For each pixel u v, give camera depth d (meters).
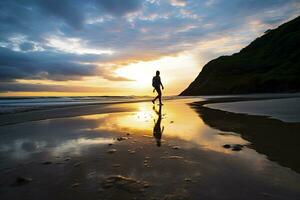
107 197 2.30
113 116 9.12
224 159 3.37
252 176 2.69
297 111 8.04
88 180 2.74
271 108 9.44
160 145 4.34
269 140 4.25
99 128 6.32
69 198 2.29
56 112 10.84
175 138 4.91
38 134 5.55
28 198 2.31
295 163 3.06
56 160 3.54
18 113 10.48
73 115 9.53
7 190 2.50
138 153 3.84
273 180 2.56
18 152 4.02
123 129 6.13
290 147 3.77
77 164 3.33
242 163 3.16
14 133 5.69
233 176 2.72
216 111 9.86
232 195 2.25
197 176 2.76
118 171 3.01
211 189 2.39
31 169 3.16
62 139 5.00
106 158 3.59
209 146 4.15
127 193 2.38
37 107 14.30
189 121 7.28
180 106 13.89
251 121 6.40
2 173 3.02
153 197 2.27
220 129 5.64
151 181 2.66
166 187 2.49
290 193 2.25
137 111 11.12
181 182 2.60
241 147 3.94
